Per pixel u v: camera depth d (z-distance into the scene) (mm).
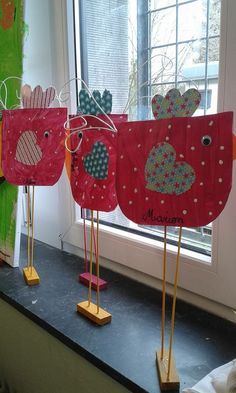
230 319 740
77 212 1061
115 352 644
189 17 726
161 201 541
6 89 975
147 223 555
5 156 845
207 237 770
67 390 757
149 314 772
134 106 848
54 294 871
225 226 688
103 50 930
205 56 704
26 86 798
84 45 985
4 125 845
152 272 854
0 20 1000
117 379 596
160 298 842
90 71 981
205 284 748
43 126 775
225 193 496
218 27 675
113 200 651
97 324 733
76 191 703
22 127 806
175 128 521
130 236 906
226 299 716
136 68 849
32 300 841
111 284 915
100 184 661
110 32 902
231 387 480
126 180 572
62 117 754
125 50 872
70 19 966
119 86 900
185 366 605
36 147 788
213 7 680
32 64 1105
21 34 927
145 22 818
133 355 636
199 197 513
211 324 732
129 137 566
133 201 566
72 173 709
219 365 607
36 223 1237
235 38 616
